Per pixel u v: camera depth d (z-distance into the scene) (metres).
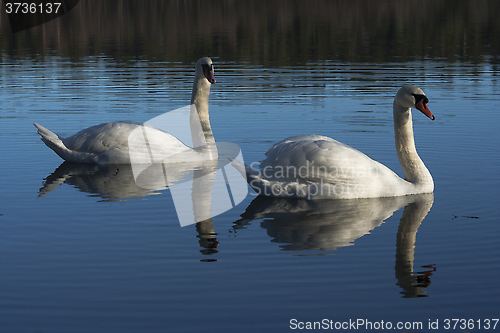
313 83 25.30
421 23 49.47
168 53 35.50
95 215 10.31
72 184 12.52
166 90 23.67
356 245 8.84
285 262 8.18
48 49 37.97
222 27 49.22
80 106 20.81
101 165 14.43
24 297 7.15
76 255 8.46
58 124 18.27
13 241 9.04
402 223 9.85
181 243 8.94
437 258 8.30
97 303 6.99
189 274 7.78
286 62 31.91
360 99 21.69
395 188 11.56
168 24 52.16
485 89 23.11
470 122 17.80
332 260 8.25
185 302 7.00
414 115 19.14
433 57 32.75
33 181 12.73
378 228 9.62
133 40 41.91
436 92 22.75
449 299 7.08
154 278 7.66
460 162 13.73
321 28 47.41
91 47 38.66
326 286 7.42
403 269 7.92
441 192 11.66
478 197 11.24
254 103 21.19
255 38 42.12
